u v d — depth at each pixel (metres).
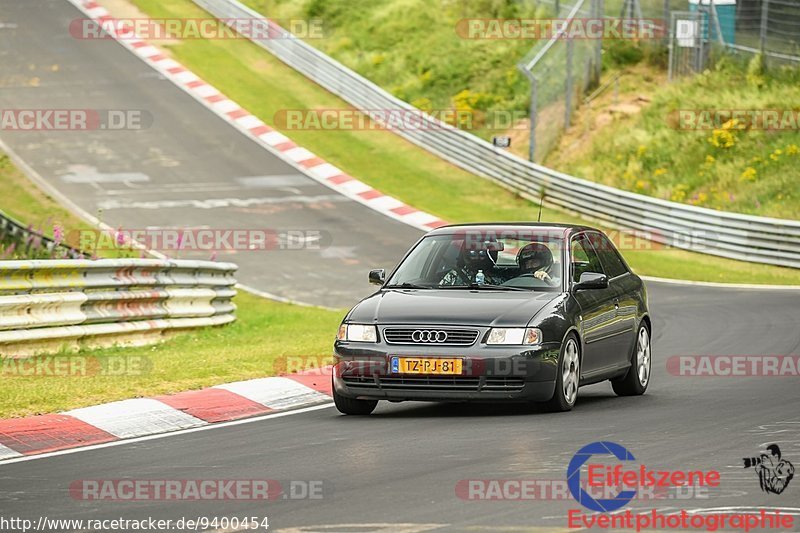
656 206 113.06
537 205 123.44
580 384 39.50
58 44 160.25
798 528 22.98
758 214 117.56
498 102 151.50
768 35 145.12
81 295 53.69
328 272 93.50
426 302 38.34
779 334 59.66
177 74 154.25
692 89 140.50
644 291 45.38
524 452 30.97
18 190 114.38
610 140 135.62
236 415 39.22
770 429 34.22
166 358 50.81
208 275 67.06
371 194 122.69
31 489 27.95
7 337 49.28
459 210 120.81
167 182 120.94
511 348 36.75
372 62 165.75
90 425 36.62
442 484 27.31
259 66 161.00
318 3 182.25
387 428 35.62
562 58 141.88
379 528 23.39
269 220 110.44
